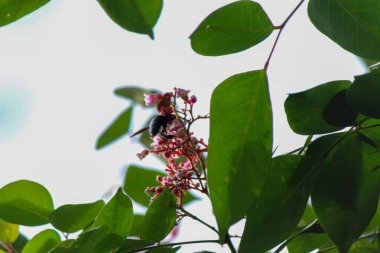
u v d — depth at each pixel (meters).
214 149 2.53
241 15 2.54
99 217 2.59
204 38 2.54
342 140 2.58
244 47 2.55
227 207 2.52
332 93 2.58
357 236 2.56
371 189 2.57
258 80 2.54
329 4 2.55
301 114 2.58
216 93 2.54
